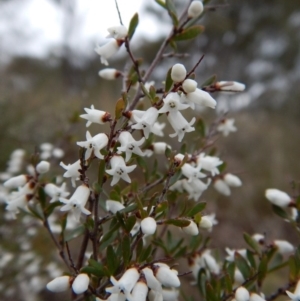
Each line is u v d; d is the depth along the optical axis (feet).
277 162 1.33
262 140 1.53
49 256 0.62
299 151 1.58
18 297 0.63
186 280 0.69
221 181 0.41
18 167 0.57
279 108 2.77
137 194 0.29
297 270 0.33
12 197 0.37
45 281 0.62
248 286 0.34
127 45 0.36
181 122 0.28
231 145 1.47
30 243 0.62
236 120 1.62
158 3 0.38
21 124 0.91
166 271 0.26
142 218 0.27
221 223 0.99
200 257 0.37
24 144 0.85
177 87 0.28
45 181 0.38
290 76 3.13
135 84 0.40
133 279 0.26
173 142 0.85
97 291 0.29
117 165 0.27
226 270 0.37
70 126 0.61
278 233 1.00
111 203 0.31
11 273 0.60
